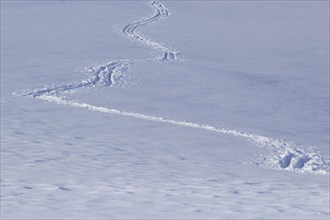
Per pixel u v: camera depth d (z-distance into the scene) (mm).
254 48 43844
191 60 38312
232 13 61469
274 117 26391
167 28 50969
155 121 24016
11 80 30062
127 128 22422
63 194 12008
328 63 39781
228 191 13469
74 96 27688
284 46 45094
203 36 47875
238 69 36219
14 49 38844
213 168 16969
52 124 22094
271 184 14867
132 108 26094
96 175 14578
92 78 31625
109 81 31359
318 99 30359
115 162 16703
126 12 59031
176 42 44844
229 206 11648
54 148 18141
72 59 36469
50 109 24781
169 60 38031
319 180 16344
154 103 27297
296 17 59938
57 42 42188
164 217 10344
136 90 29703
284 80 33969
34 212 10195
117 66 35094
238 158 19391
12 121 22078
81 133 20969
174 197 12336
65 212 10312
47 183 13102
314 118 26766
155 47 42375
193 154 19156
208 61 38250
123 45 42469
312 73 36438
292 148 21547
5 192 11875
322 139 23453
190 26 52469
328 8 66875
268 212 11258
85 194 12133
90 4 63531
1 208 10406
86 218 9930
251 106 27953
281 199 12797
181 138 21516
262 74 35188
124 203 11438
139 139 20734
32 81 30094
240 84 32125
